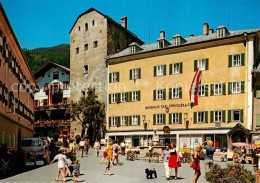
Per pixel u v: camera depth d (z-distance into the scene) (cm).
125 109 5800
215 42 4938
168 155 2072
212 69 4944
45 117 8025
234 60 4791
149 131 5481
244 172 1608
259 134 4316
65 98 7606
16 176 2211
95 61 6788
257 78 4584
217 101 4856
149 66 5591
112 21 6856
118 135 5828
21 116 4316
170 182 1928
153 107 5481
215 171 1670
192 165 1753
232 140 4506
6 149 2527
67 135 6988
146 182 1925
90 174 2294
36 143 3083
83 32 7050
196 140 4988
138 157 3894
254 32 4625
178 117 5194
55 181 1959
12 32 3284
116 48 6988
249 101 4600
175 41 5422
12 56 3603
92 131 6569
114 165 3003
